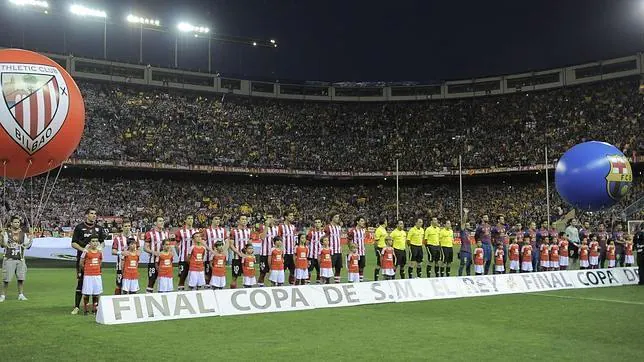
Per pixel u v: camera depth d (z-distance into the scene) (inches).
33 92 593.0
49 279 799.7
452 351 357.1
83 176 2073.1
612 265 971.9
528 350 360.2
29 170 636.1
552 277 709.3
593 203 739.4
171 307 478.0
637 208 1641.2
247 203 2174.0
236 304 506.9
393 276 762.2
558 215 1855.3
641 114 2065.7
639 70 2154.3
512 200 2149.4
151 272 621.0
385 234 805.9
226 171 2161.7
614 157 725.9
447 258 833.5
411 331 425.4
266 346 371.2
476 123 2429.9
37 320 464.4
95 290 498.0
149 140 2167.8
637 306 556.7
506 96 2463.1
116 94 2292.1
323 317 489.4
